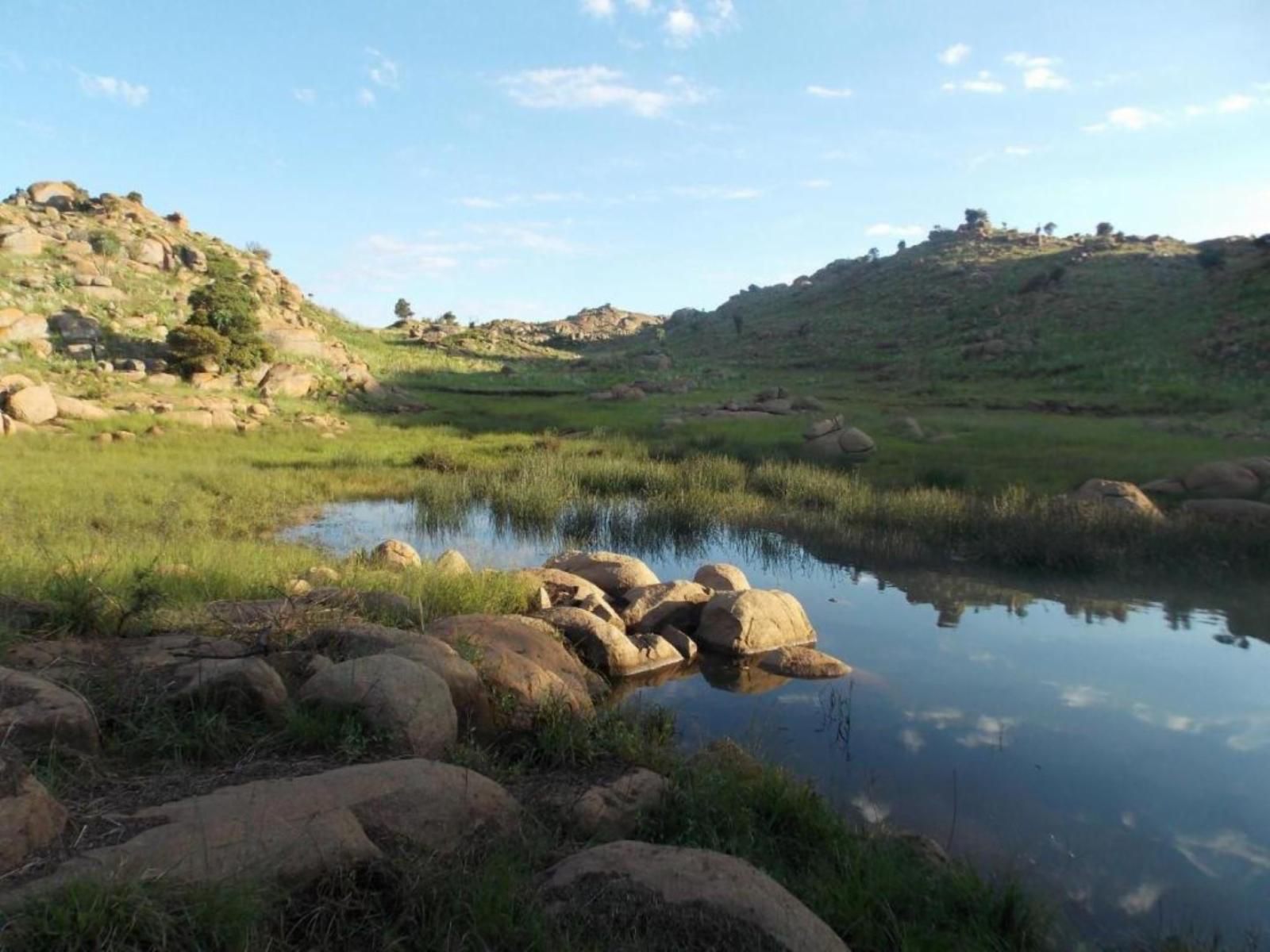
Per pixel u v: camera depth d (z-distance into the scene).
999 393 45.66
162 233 63.44
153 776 4.24
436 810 4.04
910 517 15.50
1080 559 13.04
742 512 16.95
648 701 7.87
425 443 28.92
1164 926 4.61
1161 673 8.66
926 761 6.64
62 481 17.12
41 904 2.79
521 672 6.45
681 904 3.41
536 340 117.38
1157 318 56.66
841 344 74.31
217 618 6.86
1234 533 13.65
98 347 40.22
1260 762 6.61
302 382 40.84
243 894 3.06
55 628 6.33
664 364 72.25
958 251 97.06
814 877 4.45
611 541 15.50
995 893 4.50
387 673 5.15
